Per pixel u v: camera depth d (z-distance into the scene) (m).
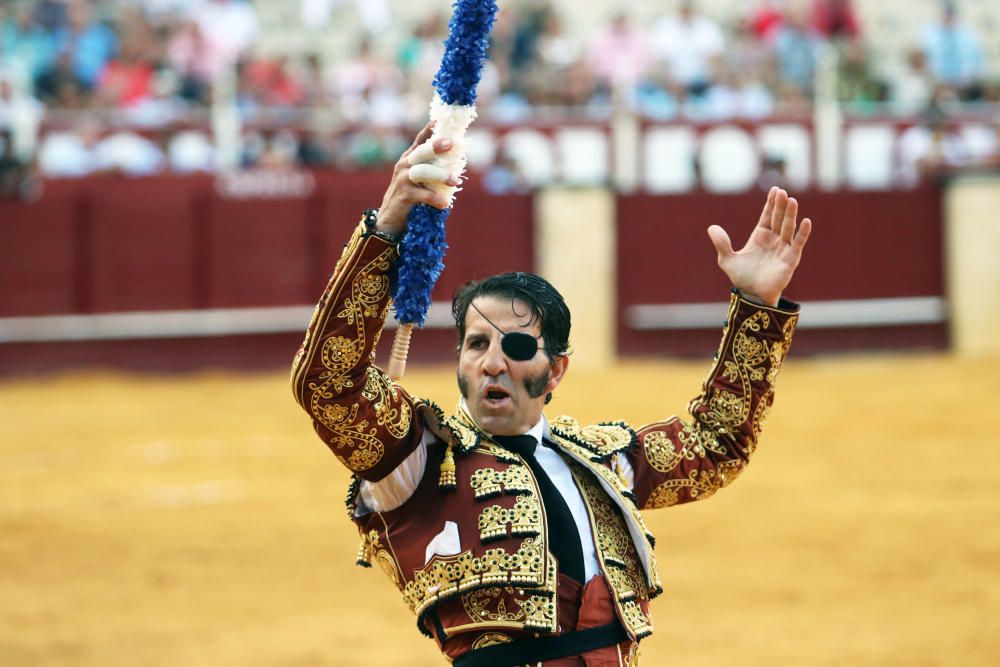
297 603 18.23
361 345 7.20
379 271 7.20
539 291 7.69
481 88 45.31
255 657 15.98
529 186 43.91
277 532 22.09
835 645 16.38
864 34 54.06
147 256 42.94
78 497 24.84
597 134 44.94
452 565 7.36
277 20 52.69
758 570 19.73
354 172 43.53
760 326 8.34
